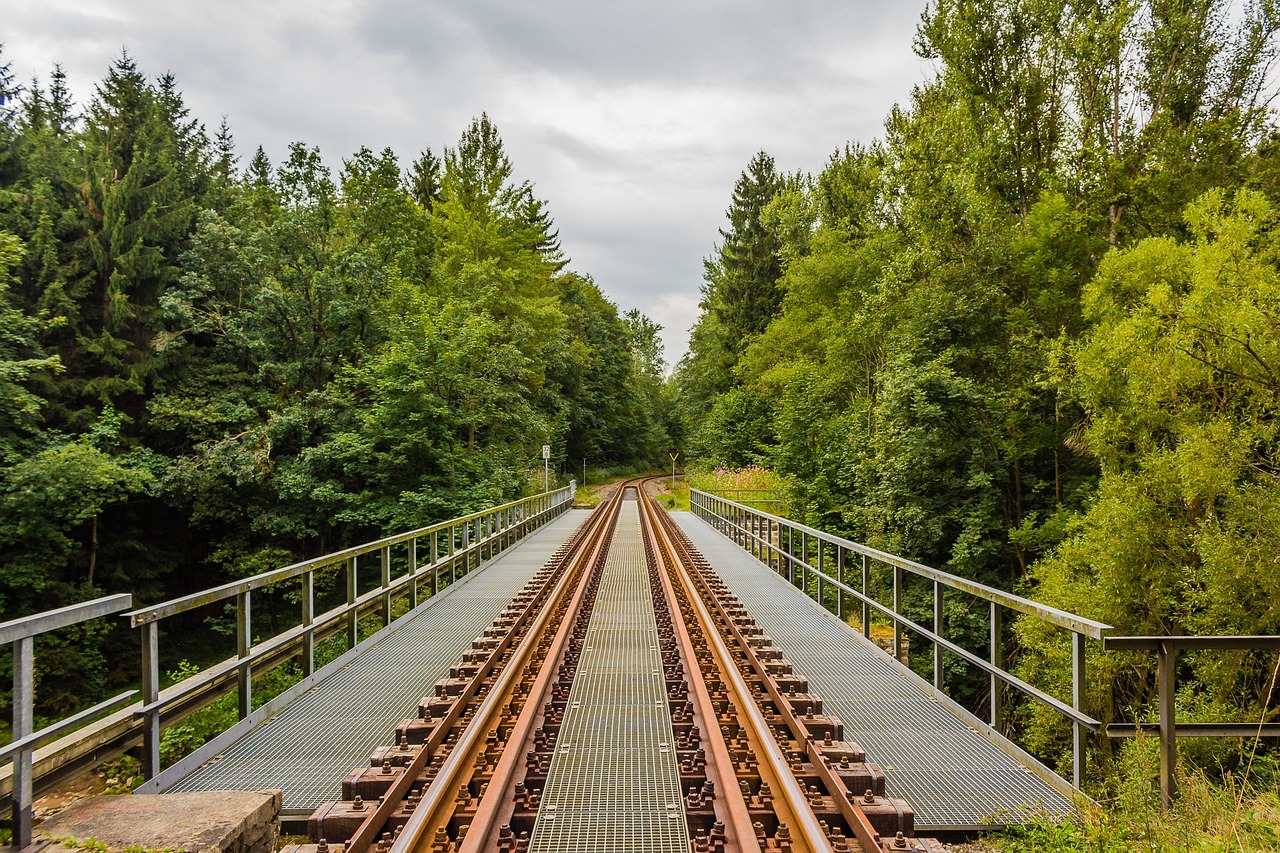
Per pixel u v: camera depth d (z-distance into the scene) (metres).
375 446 24.34
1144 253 13.62
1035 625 13.37
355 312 25.98
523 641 7.27
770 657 7.14
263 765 5.05
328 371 26.36
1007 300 18.89
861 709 6.25
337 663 7.51
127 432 23.31
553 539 21.53
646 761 4.51
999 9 20.61
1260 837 3.82
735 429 45.78
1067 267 18.00
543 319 40.31
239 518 24.62
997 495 17.50
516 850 3.47
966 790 4.62
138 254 23.34
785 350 39.16
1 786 3.59
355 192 30.05
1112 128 20.64
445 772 4.04
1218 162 18.19
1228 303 11.16
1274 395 11.16
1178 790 4.48
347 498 22.92
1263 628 10.46
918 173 20.42
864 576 8.73
